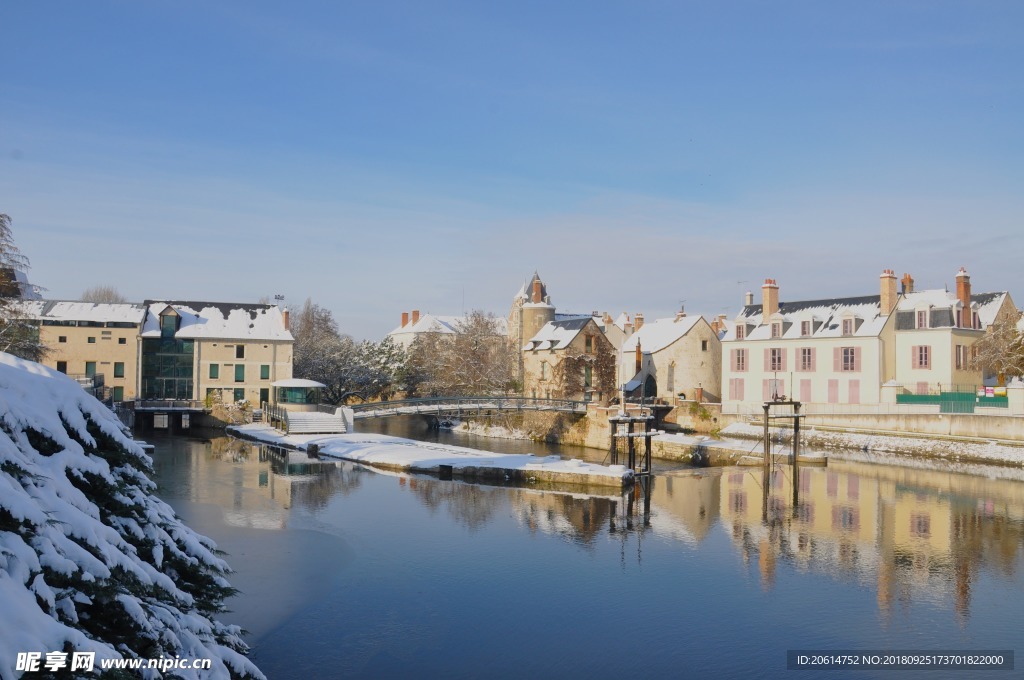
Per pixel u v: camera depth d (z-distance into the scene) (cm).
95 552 1233
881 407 5775
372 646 2030
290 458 5259
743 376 6875
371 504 3762
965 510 3712
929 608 2367
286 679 1825
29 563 1065
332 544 2983
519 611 2309
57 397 1530
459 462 4684
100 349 6888
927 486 4344
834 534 3259
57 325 6781
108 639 1166
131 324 6962
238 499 3759
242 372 7312
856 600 2434
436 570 2692
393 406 6544
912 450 5331
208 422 7044
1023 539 3166
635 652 2033
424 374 8931
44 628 983
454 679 1856
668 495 4169
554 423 6925
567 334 7650
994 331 5672
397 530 3244
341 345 9025
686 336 7362
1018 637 2145
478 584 2553
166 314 7125
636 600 2420
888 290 6053
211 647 1411
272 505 3656
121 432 1664
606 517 3584
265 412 7006
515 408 6506
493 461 4722
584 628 2188
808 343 6397
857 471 4884
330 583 2517
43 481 1261
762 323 6888
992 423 5025
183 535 1664
